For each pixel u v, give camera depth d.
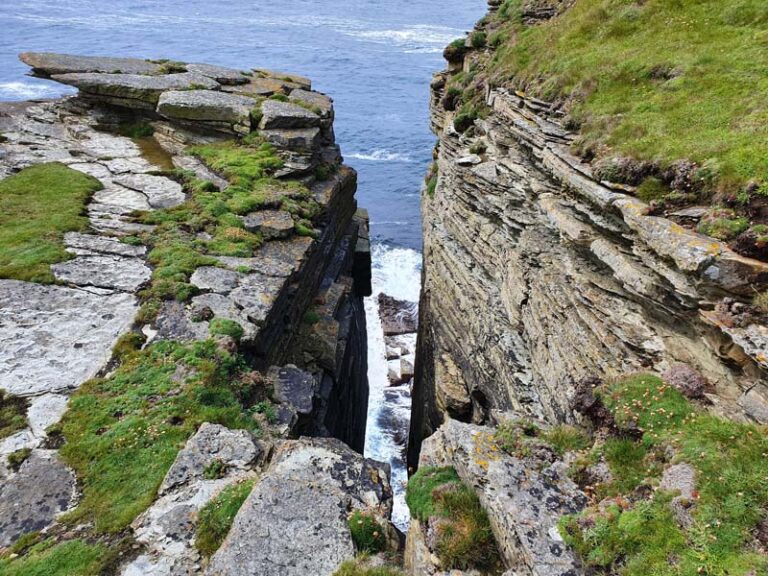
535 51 23.27
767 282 9.19
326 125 33.91
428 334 31.98
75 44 154.50
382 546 9.98
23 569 9.55
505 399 19.55
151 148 31.12
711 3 18.42
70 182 24.61
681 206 11.26
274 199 24.50
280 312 19.69
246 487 11.05
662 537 7.46
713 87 14.07
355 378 31.11
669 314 11.58
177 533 10.27
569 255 15.69
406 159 90.44
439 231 29.94
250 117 30.22
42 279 17.70
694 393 10.27
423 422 29.61
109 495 11.25
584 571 7.54
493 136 22.64
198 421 13.32
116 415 13.27
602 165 13.40
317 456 11.96
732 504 7.48
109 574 9.54
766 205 9.84
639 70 16.33
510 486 9.12
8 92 95.81
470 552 8.58
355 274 39.47
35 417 13.08
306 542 9.55
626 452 9.55
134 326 16.28
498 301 21.55
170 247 20.09
